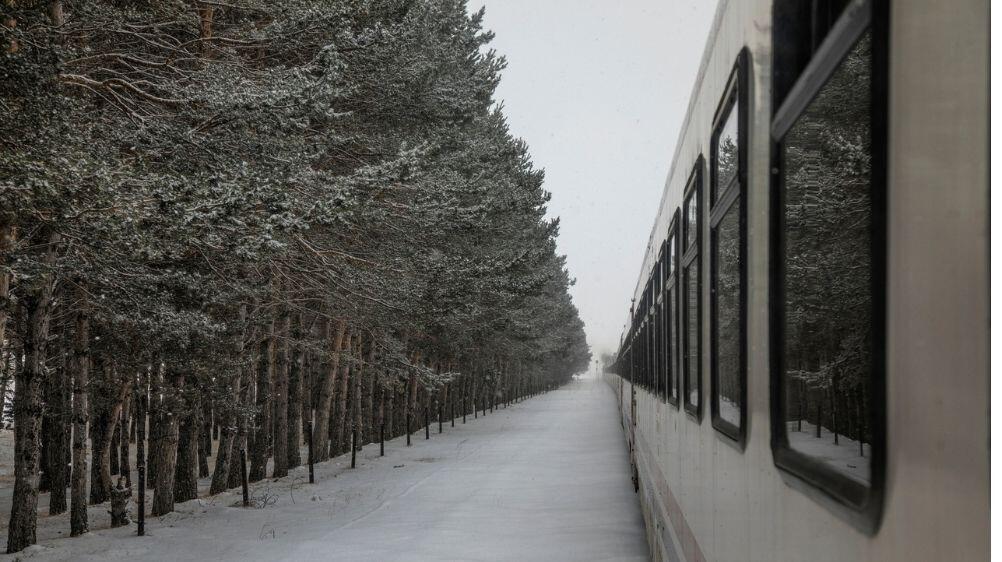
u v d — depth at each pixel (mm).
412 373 24906
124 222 9562
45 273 10531
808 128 2242
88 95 13008
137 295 11859
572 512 13930
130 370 15656
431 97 19359
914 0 1488
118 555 11320
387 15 17562
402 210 18781
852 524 1769
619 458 23250
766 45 2615
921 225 1444
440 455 26547
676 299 6062
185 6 13039
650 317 9859
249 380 20984
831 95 2018
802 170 2275
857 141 1983
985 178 1229
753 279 2820
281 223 10641
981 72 1250
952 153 1340
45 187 8758
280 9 13477
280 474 23391
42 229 12258
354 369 31047
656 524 7895
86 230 9586
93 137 11469
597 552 10492
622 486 17125
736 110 3234
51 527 16359
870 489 1648
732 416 3361
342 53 13273
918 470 1442
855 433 1960
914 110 1482
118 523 14477
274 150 12695
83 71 12875
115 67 13977
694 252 4727
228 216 10102
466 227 19547
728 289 3498
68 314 17141
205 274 14016
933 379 1391
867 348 1888
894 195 1563
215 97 11641
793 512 2273
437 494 16859
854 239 1994
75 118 10602
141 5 12961
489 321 32938
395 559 10508
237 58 14430
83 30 12281
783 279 2367
